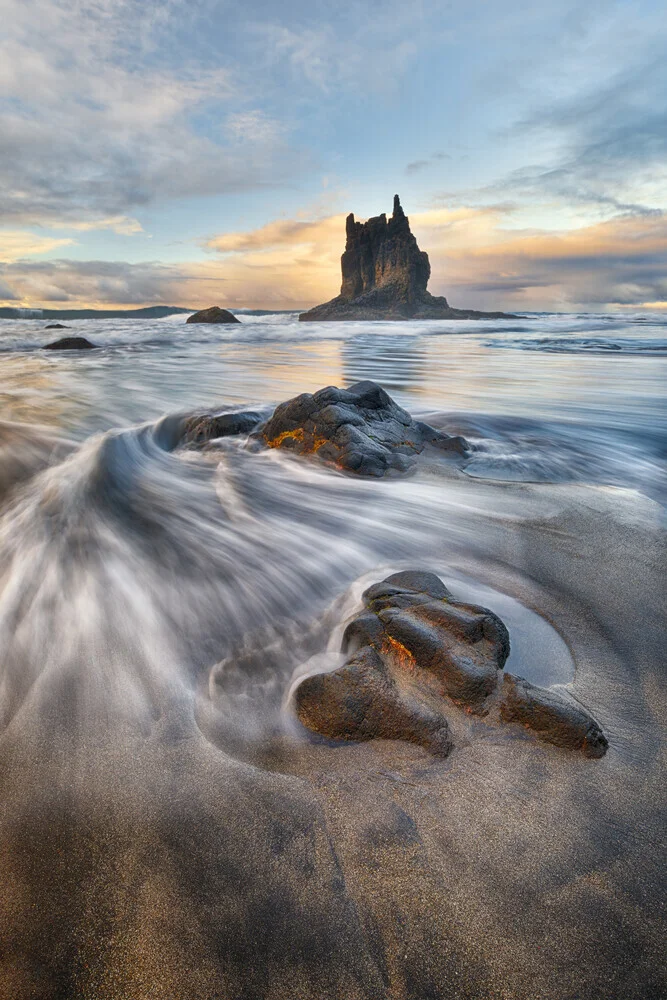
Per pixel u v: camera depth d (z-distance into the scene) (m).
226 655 3.09
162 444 8.88
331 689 2.46
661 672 2.90
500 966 1.53
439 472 7.08
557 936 1.60
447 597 3.20
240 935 1.61
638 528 5.06
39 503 5.65
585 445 8.74
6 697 2.72
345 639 2.97
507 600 3.71
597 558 4.40
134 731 2.47
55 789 2.16
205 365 21.34
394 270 154.88
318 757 2.29
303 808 2.03
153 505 5.74
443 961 1.55
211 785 2.15
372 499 6.01
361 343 36.50
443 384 15.95
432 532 5.04
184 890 1.74
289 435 8.05
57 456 7.71
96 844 1.91
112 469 6.72
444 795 2.07
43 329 41.28
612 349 29.20
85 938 1.62
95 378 16.75
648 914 1.66
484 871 1.78
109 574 4.09
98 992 1.49
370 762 2.24
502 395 13.84
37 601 3.65
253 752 2.33
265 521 5.34
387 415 8.47
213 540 4.84
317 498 6.04
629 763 2.24
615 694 2.71
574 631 3.31
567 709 2.34
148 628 3.36
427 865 1.80
